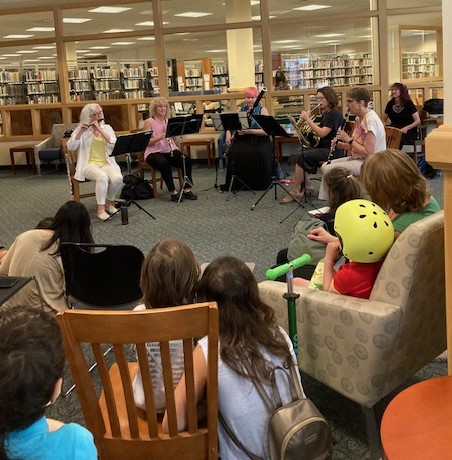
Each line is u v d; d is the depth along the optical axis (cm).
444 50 163
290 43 1300
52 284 295
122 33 995
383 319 190
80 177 614
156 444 157
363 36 1241
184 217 594
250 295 166
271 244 478
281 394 163
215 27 967
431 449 119
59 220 295
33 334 110
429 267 195
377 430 218
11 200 750
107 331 144
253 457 162
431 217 197
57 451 110
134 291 276
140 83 1080
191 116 674
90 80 1059
